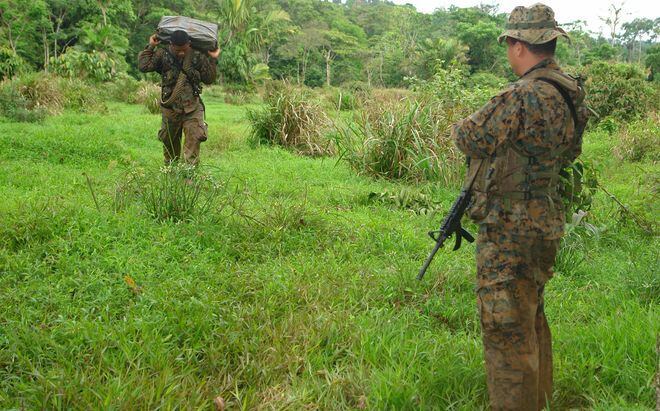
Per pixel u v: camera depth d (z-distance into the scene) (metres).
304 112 11.82
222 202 6.21
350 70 70.25
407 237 5.79
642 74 15.72
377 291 4.38
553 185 2.67
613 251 5.89
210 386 3.09
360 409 2.96
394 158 8.93
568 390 3.14
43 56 46.81
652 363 3.28
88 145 9.59
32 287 4.04
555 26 2.67
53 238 4.96
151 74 36.69
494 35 67.88
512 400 2.65
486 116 2.60
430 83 10.75
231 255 5.07
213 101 28.84
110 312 3.84
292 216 5.78
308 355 3.38
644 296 4.50
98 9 47.75
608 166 10.32
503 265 2.64
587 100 15.41
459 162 8.55
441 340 3.59
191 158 7.23
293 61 69.81
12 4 43.34
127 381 2.99
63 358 3.20
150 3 58.16
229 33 45.56
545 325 2.91
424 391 3.01
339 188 8.00
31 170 7.85
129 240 5.08
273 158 10.49
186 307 3.82
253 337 3.46
